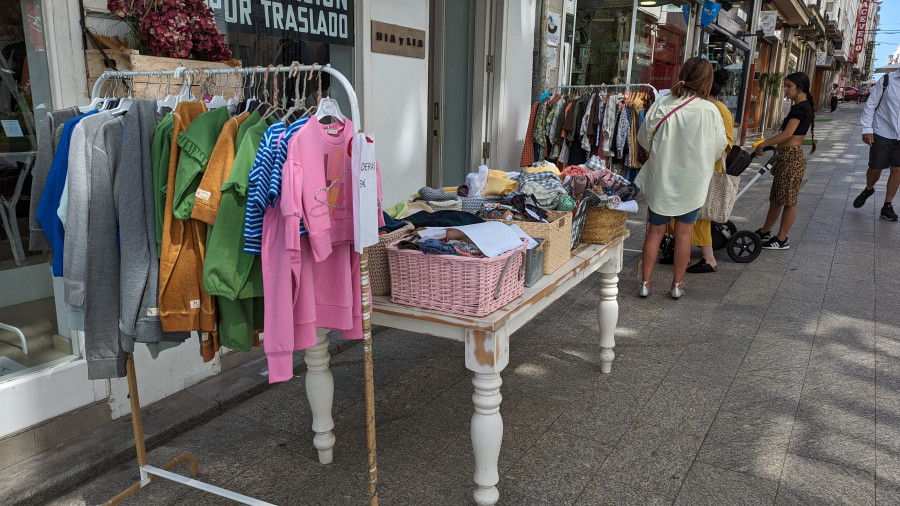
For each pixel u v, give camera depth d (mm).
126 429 2732
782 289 4844
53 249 1973
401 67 4562
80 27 2518
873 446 2691
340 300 1993
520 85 6293
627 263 5625
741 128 16594
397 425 2916
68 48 2488
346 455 2660
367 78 4230
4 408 2389
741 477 2477
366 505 2322
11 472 2387
